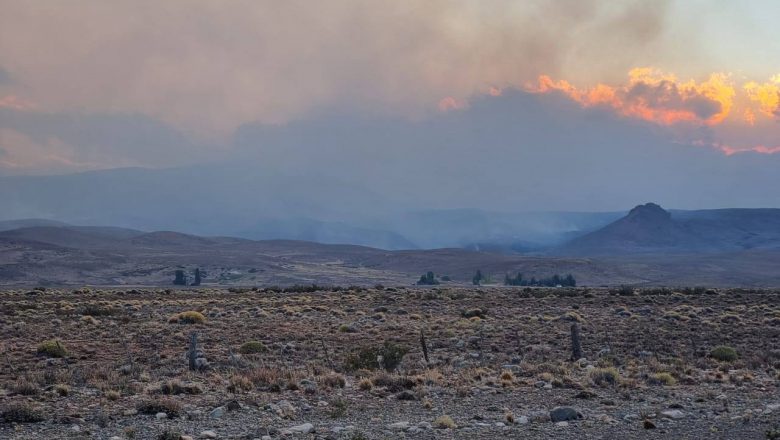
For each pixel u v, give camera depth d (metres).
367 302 82.56
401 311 68.62
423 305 76.94
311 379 29.45
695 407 24.31
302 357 37.97
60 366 35.09
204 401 25.03
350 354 35.50
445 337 47.19
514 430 20.86
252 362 35.66
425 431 20.69
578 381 29.31
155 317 62.66
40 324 55.62
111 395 25.50
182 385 26.98
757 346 42.69
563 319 59.25
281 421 22.09
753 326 53.59
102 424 21.45
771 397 26.34
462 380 29.64
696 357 37.75
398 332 50.25
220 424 21.50
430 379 29.27
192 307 75.56
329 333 49.69
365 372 31.78
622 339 45.56
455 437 19.94
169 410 22.91
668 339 45.81
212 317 63.38
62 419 21.86
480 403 25.25
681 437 19.92
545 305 76.75
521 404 25.08
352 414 23.28
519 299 87.25
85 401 25.09
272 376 29.58
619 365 35.00
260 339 46.22
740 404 24.92
